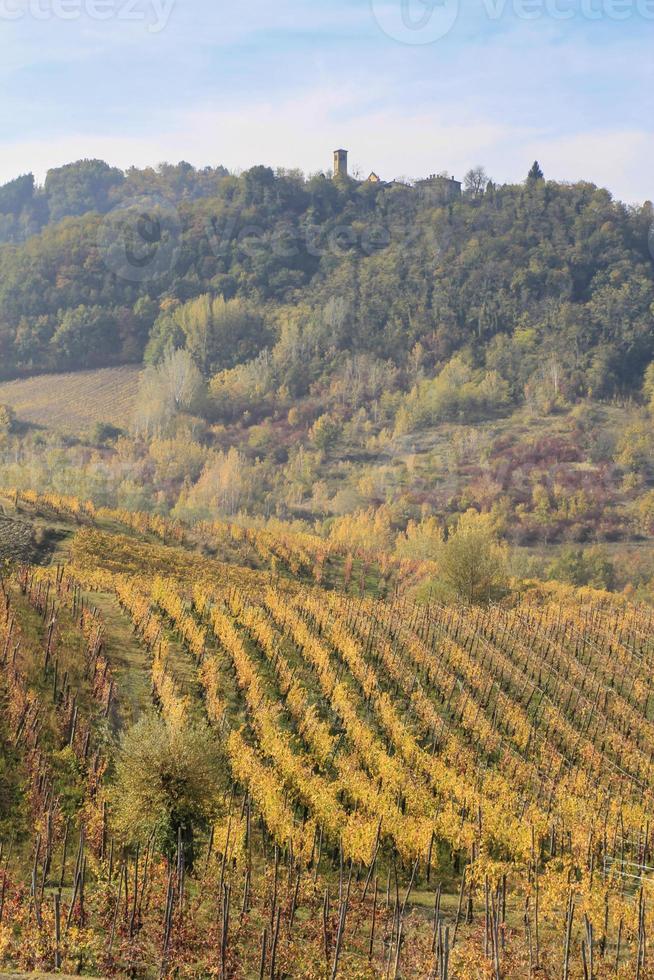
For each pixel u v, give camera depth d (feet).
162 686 139.44
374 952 89.92
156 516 325.62
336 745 141.18
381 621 199.93
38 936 80.38
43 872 91.20
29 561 241.96
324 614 190.70
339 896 97.25
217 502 561.02
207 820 103.50
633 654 201.46
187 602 192.13
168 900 83.05
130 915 88.07
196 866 103.86
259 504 590.14
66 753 114.93
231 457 609.83
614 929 96.12
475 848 105.91
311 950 88.22
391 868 110.01
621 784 142.72
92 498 449.89
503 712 161.58
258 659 166.20
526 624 210.59
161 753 102.68
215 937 87.25
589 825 115.75
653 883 102.22
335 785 121.39
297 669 164.86
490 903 97.25
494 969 85.35
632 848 117.29
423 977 84.33
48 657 137.28
